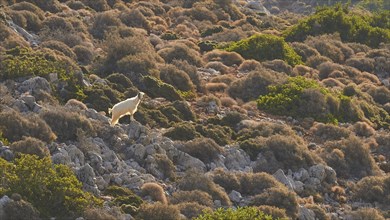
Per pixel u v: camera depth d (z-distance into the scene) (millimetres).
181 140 97188
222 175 87688
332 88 140375
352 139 107625
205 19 191250
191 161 90688
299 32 187375
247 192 87375
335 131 114938
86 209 70188
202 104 117000
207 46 160000
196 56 142500
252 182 88062
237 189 86812
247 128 107375
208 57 148500
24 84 97188
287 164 96938
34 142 78812
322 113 122938
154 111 104875
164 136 96562
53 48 121750
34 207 67812
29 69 101438
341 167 103250
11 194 68188
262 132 105188
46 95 95938
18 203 66562
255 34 166750
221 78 132250
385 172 108375
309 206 87125
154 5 188250
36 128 83875
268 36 160625
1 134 80688
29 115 86875
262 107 122688
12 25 128125
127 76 117938
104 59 122750
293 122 119562
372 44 189250
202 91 126125
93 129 89375
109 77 114062
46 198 69562
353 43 182125
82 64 124750
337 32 185500
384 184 96812
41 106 91562
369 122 128625
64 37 131125
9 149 77438
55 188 70375
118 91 110250
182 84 122938
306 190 93250
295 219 83375
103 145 87312
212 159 93312
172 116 106188
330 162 103438
